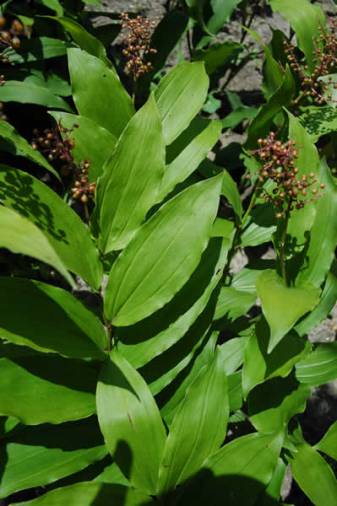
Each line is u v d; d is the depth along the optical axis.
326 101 0.83
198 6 0.95
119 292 0.59
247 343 0.62
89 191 0.61
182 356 0.61
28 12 0.97
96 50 0.84
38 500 0.52
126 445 0.54
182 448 0.55
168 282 0.58
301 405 0.63
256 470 0.55
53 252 0.43
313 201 0.62
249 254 0.99
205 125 0.74
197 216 0.58
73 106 1.00
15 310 0.55
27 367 0.57
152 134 0.62
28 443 0.58
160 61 0.99
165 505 0.55
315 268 0.65
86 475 0.60
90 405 0.57
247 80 1.25
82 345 0.57
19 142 0.64
